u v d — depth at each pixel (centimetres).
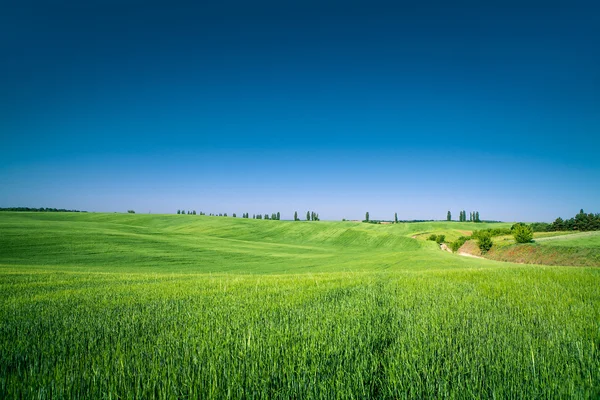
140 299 895
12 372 372
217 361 381
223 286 1178
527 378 321
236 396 308
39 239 5447
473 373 333
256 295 941
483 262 3616
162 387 329
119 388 330
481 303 732
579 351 382
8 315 685
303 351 400
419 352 397
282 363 378
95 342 475
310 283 1238
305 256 5909
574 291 894
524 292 893
